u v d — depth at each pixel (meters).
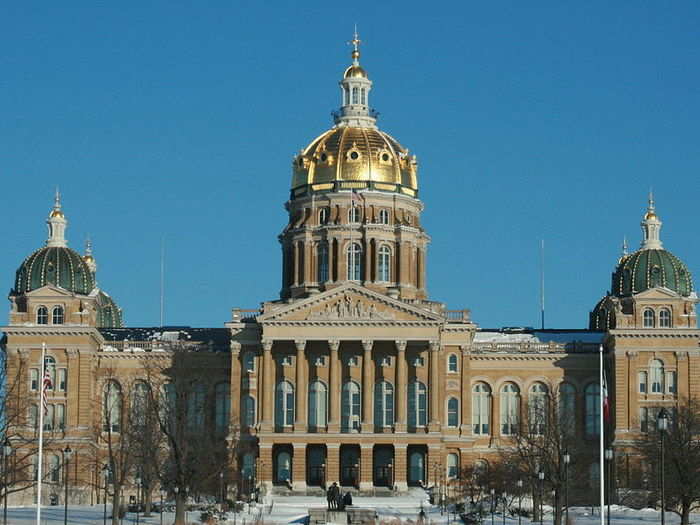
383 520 186.75
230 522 185.88
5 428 182.50
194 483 198.50
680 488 187.38
